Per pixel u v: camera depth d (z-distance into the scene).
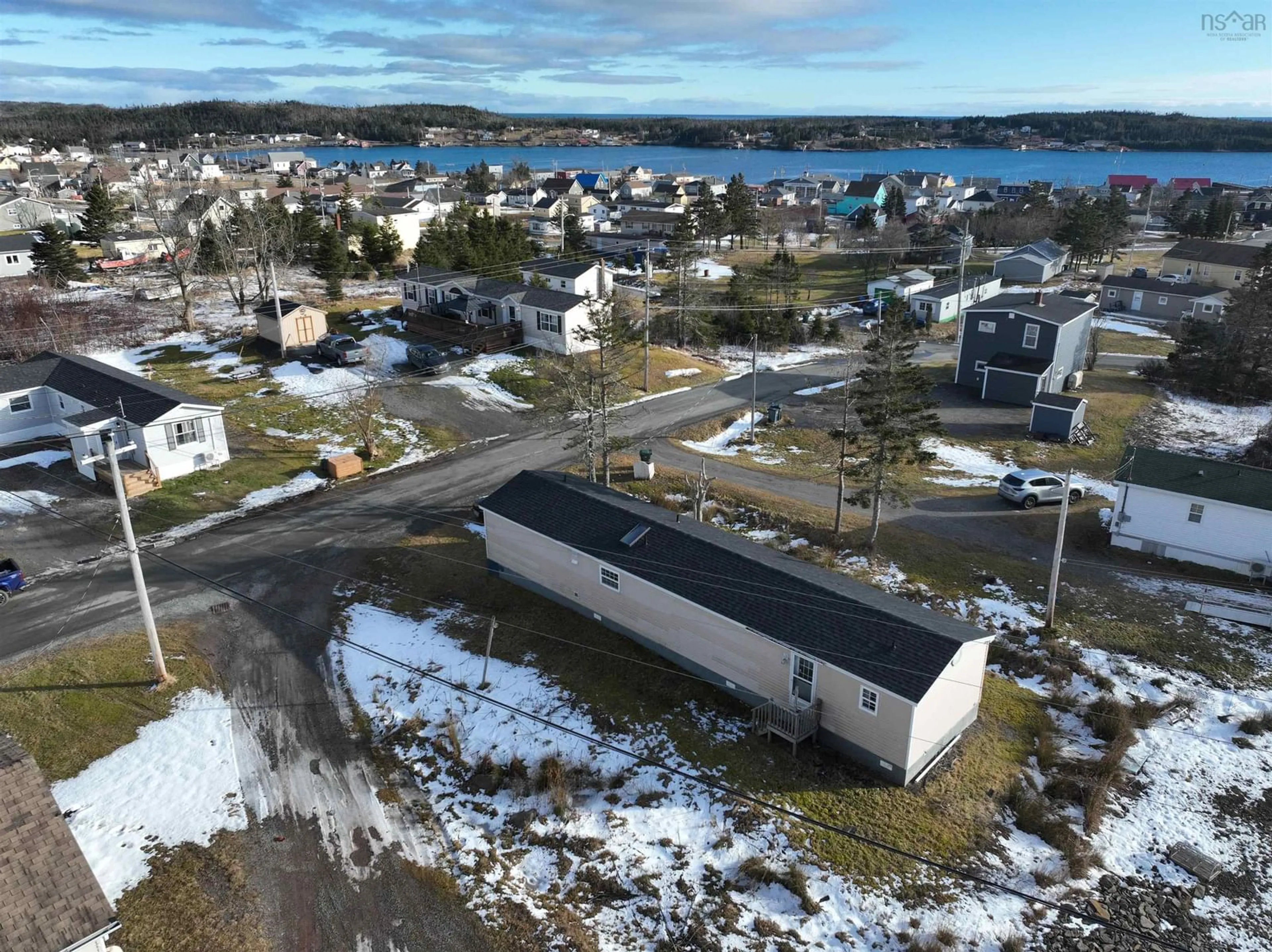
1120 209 113.44
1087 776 22.03
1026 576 31.92
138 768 21.48
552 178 195.50
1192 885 18.78
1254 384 54.59
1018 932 17.23
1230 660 27.05
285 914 17.42
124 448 32.28
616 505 28.91
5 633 26.81
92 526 33.91
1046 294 59.81
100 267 83.06
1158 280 82.12
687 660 25.38
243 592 29.64
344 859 18.86
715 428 47.84
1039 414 47.03
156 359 54.19
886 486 34.09
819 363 62.16
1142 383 58.12
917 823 20.00
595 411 38.94
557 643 26.88
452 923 17.31
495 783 21.12
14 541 32.59
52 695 23.89
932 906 17.80
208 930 16.91
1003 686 25.81
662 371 57.09
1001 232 117.25
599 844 19.34
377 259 82.88
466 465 41.25
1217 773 22.34
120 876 18.16
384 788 21.00
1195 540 32.59
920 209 145.75
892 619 22.09
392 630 27.59
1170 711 24.64
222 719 23.34
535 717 20.95
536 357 55.28
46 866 14.26
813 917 17.55
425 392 49.59
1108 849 19.70
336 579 30.67
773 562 25.89
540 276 69.00
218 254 73.75
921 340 69.75
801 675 22.44
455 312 59.94
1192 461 33.62
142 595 23.52
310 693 24.50
